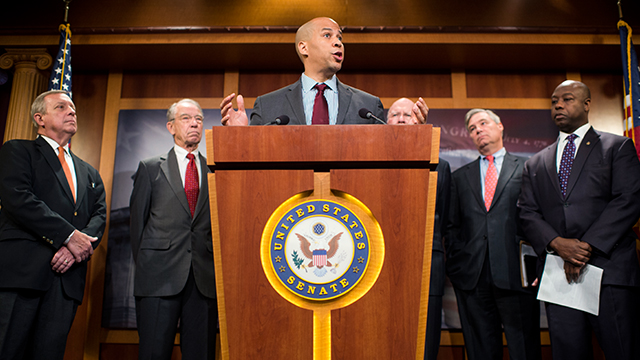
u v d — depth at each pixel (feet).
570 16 11.59
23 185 7.48
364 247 4.16
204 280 8.14
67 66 10.68
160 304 7.90
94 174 8.68
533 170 8.37
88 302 11.10
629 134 10.44
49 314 7.21
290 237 4.15
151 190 8.86
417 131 4.25
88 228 7.98
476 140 10.30
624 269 6.91
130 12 11.59
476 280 8.71
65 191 7.88
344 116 6.19
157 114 12.32
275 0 11.65
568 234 7.43
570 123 8.22
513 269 8.59
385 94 12.66
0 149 7.88
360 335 4.02
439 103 12.48
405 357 4.00
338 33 6.50
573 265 7.14
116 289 11.13
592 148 7.82
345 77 12.76
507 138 12.22
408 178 4.21
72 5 11.68
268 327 4.03
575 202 7.54
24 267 7.13
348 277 4.11
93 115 12.41
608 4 11.67
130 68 12.56
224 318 4.16
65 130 8.39
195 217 8.50
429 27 11.42
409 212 4.17
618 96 12.62
